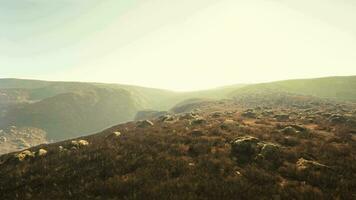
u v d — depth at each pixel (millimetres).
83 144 20359
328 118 30188
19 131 79188
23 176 14062
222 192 10477
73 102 111062
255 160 14406
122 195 10719
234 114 38156
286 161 13930
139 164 14094
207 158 14500
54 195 11055
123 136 21766
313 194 10234
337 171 12711
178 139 18750
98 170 13633
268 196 10156
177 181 11523
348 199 10031
